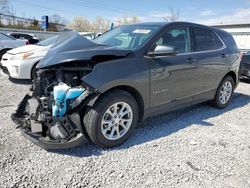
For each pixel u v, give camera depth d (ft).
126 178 8.55
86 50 10.08
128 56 10.71
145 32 12.35
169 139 11.59
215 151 10.69
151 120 13.93
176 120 14.15
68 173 8.65
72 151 10.05
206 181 8.63
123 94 10.40
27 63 20.33
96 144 10.15
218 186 8.39
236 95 21.06
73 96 9.46
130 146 10.73
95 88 9.42
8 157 9.39
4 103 15.76
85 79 9.38
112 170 8.95
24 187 7.86
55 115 9.64
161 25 12.76
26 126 10.62
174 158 9.95
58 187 7.95
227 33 17.25
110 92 10.10
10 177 8.27
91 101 9.53
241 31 73.15
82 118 9.86
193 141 11.48
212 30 15.74
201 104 17.52
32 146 10.31
